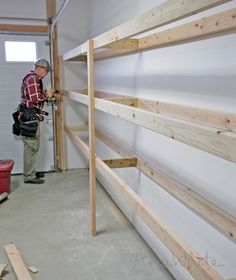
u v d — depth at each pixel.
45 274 2.35
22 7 4.39
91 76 2.62
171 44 2.07
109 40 2.04
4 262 2.47
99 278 2.30
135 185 2.96
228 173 1.58
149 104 2.46
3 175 3.82
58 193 3.97
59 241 2.81
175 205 2.17
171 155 2.20
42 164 4.86
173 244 1.39
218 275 1.10
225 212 1.60
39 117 4.22
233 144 0.90
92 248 2.70
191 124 1.13
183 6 1.11
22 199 3.77
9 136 4.67
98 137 4.14
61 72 4.64
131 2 2.76
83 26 4.70
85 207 3.55
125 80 3.04
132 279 2.28
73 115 4.89
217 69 1.60
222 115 1.58
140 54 2.62
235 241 1.55
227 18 1.42
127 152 3.00
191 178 1.94
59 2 4.50
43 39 4.55
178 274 2.20
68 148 4.95
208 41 1.67
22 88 4.17
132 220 3.10
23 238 2.86
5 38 4.40
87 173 4.82
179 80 2.00
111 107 2.10
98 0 3.92
